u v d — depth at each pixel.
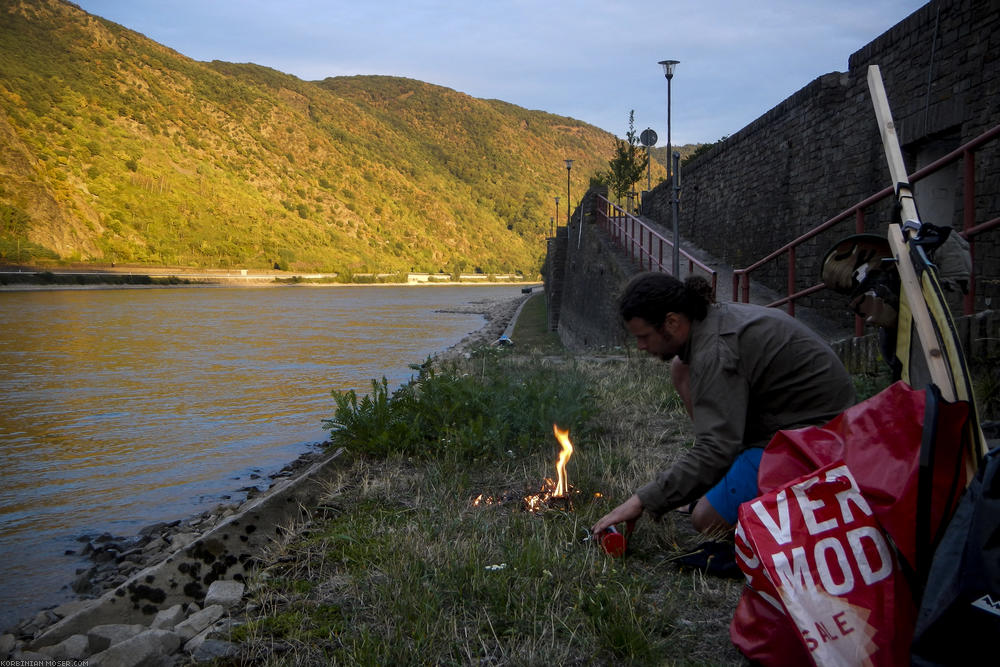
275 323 36.28
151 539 5.24
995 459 1.61
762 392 2.57
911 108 9.52
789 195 14.28
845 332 10.74
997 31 7.58
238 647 2.40
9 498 6.44
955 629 1.56
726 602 2.59
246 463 7.72
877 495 1.85
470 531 3.30
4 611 4.03
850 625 1.78
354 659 2.21
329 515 3.79
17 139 128.75
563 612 2.52
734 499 2.72
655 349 2.62
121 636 2.75
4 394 12.95
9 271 91.31
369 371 16.47
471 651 2.31
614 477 4.07
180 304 56.53
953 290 2.94
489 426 4.96
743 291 9.30
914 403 1.88
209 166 183.50
